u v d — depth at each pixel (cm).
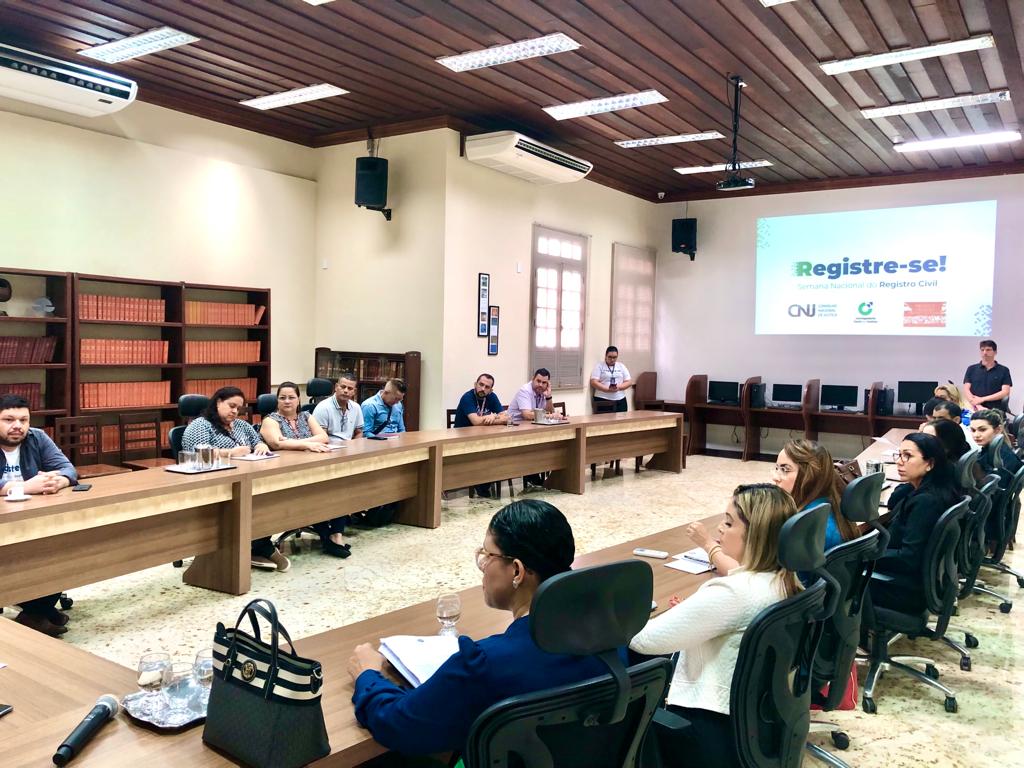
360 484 490
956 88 598
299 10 472
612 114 680
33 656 182
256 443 471
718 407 968
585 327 933
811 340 955
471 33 500
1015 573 459
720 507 644
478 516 588
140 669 154
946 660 348
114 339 629
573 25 484
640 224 1034
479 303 766
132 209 641
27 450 355
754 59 534
